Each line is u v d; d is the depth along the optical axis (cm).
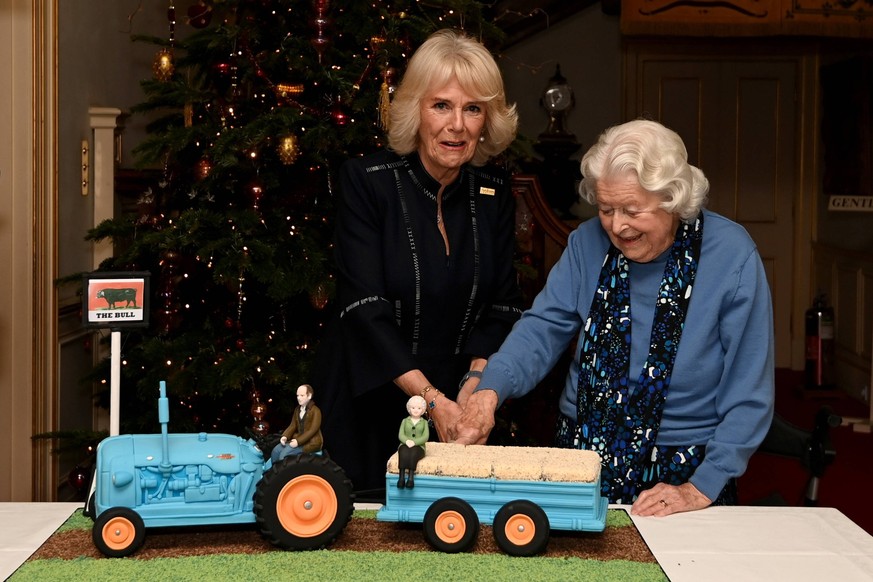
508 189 233
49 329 358
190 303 336
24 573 142
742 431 183
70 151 392
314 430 157
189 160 329
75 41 396
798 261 819
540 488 155
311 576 141
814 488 214
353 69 311
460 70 202
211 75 330
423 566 146
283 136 289
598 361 194
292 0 313
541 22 782
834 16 630
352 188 219
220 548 153
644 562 150
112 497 151
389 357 208
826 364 711
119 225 330
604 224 180
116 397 166
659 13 638
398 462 157
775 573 146
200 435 160
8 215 346
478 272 222
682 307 186
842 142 721
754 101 813
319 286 299
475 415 185
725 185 820
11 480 351
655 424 188
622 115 810
